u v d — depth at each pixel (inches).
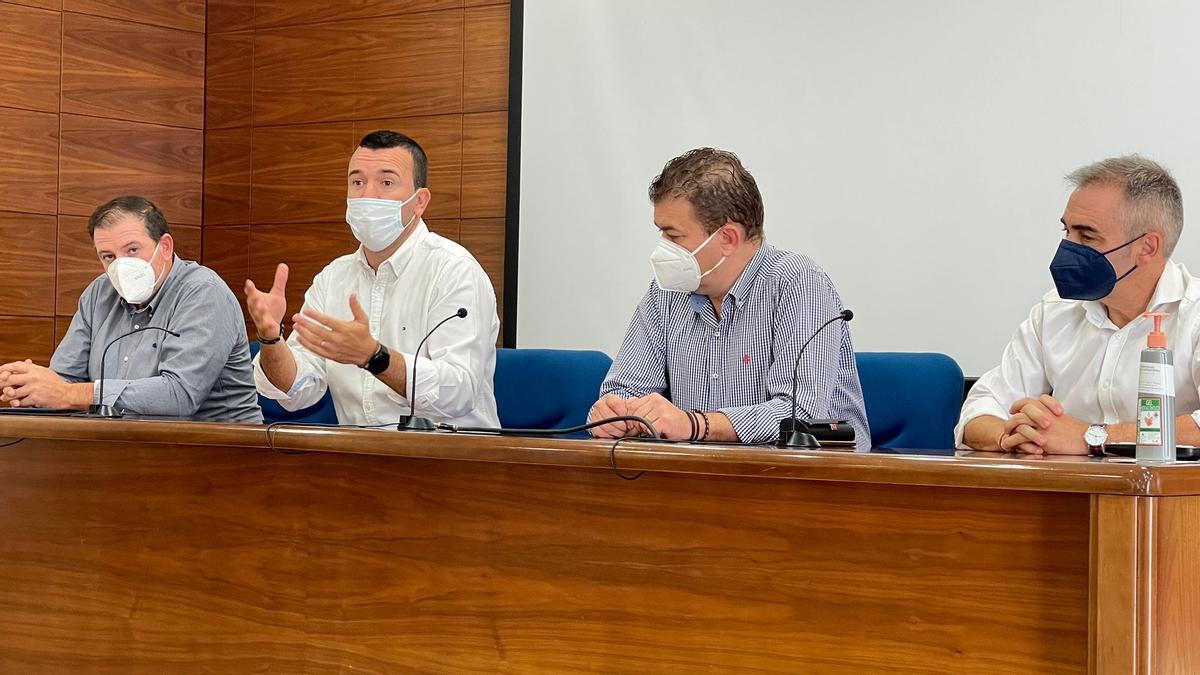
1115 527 49.8
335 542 73.0
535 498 66.1
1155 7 125.5
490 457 64.9
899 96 139.4
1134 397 88.8
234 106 181.9
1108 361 90.3
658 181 92.9
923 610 55.9
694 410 92.7
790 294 92.1
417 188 112.7
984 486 52.7
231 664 76.9
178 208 182.5
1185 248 123.9
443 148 168.6
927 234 138.1
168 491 79.9
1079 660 52.1
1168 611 50.7
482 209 166.4
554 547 65.5
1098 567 50.3
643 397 89.9
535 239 160.7
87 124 175.9
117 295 123.3
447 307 107.9
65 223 174.2
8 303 169.9
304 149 177.6
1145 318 88.8
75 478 84.2
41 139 172.7
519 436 71.6
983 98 134.9
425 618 69.5
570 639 64.8
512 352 122.8
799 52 145.2
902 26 139.2
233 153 181.9
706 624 61.1
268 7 179.6
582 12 157.6
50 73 173.3
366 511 71.8
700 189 90.5
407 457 70.0
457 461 68.6
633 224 155.5
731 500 60.6
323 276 118.7
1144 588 49.4
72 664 84.1
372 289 114.3
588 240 157.8
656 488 62.6
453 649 68.4
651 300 100.4
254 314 100.7
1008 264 134.0
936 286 137.7
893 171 139.8
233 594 77.0
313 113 177.0
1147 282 87.7
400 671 70.2
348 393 111.8
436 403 100.2
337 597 72.8
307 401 108.3
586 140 157.6
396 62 171.8
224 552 77.4
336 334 91.7
